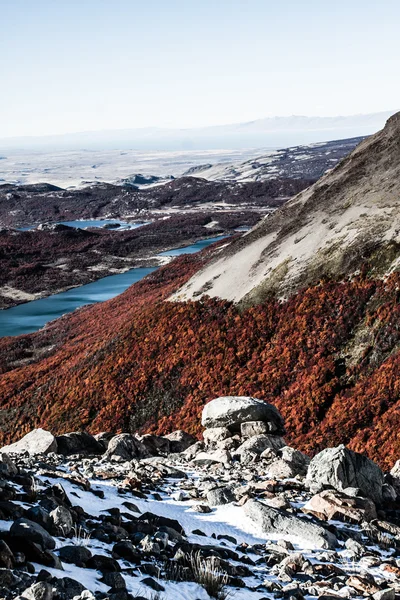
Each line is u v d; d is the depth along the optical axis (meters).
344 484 14.05
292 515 10.80
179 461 19.25
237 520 10.88
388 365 47.03
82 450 20.58
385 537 10.98
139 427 56.88
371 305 54.53
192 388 58.31
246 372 56.50
